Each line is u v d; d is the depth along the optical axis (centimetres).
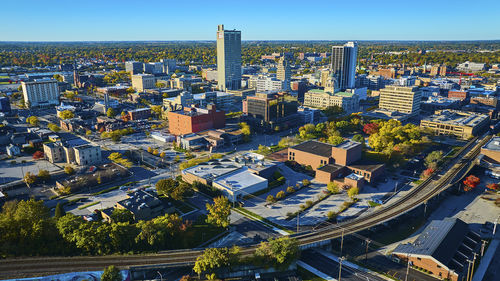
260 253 14262
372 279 14025
